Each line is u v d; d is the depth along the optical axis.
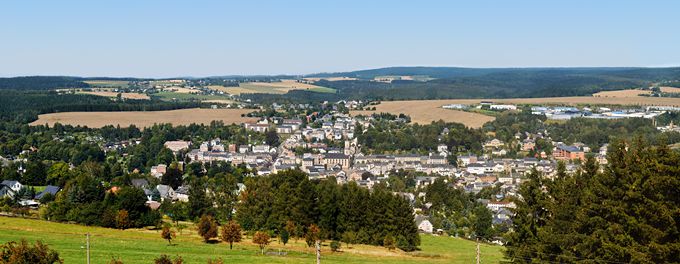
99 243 122.19
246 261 110.06
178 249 120.69
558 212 88.38
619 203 77.56
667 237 74.62
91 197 172.12
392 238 142.75
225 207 183.25
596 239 78.94
